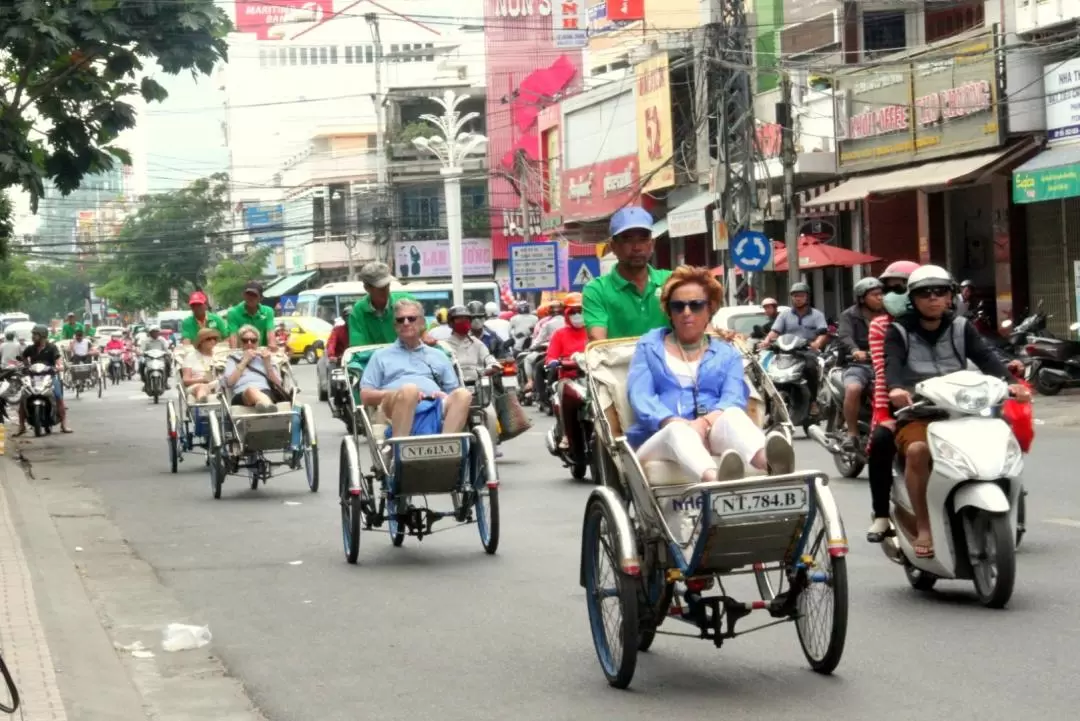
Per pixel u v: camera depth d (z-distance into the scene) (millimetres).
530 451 19203
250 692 7176
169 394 40719
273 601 9586
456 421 11039
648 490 6746
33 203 20875
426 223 71812
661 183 42688
